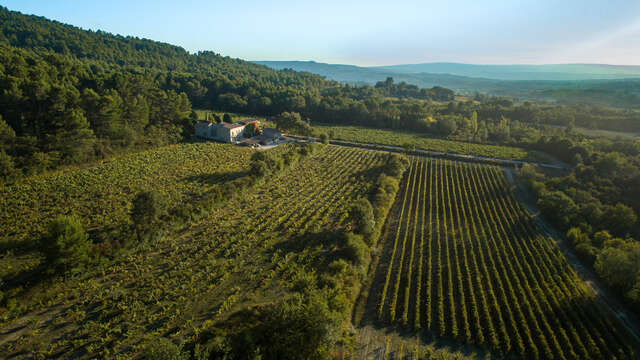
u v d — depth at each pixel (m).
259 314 34.81
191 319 34.53
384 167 91.44
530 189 77.25
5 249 42.97
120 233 48.66
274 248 48.97
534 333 35.47
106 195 61.94
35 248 42.66
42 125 75.56
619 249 43.16
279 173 83.00
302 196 69.94
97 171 72.25
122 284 39.38
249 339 29.42
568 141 105.38
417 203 70.06
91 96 80.81
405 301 38.97
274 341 29.44
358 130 154.50
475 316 36.47
